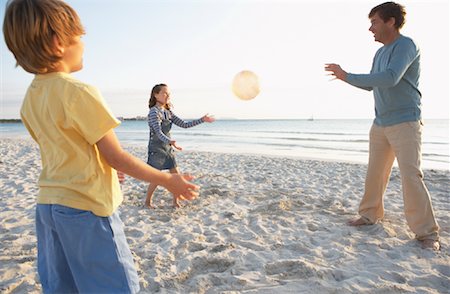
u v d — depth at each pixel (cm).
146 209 484
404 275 272
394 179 664
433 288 256
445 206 475
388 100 328
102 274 138
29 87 144
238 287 256
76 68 146
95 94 134
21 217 445
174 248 336
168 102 457
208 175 758
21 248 341
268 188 614
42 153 145
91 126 131
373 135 363
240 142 2088
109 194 142
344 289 249
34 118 141
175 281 268
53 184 137
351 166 909
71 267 138
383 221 396
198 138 2538
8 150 1437
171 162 459
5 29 131
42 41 129
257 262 297
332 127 4419
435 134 2592
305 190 593
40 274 152
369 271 280
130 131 4238
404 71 305
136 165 136
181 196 145
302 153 1405
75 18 139
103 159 142
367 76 301
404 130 325
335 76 311
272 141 2148
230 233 378
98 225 137
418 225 330
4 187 636
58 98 132
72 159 136
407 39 315
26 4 127
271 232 378
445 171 767
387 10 321
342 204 500
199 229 392
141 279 269
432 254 311
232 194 561
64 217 133
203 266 296
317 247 334
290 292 246
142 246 343
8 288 258
